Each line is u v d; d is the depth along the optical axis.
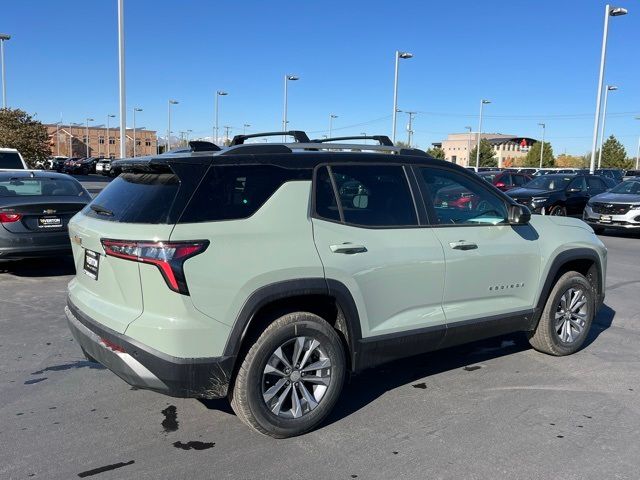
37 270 8.98
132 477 3.17
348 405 4.17
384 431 3.76
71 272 8.85
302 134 4.73
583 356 5.32
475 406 4.17
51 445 3.52
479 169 47.41
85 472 3.22
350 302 3.70
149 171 3.62
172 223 3.22
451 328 4.25
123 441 3.58
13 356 5.09
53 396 4.25
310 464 3.33
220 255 3.26
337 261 3.64
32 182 8.52
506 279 4.62
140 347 3.22
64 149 118.38
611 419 3.98
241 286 3.31
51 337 5.64
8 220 7.69
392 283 3.91
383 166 4.11
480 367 5.00
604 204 15.56
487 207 4.65
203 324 3.22
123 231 3.31
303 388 3.65
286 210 3.56
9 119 30.20
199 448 3.50
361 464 3.34
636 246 13.78
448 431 3.77
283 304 3.62
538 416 4.01
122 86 17.97
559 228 5.16
